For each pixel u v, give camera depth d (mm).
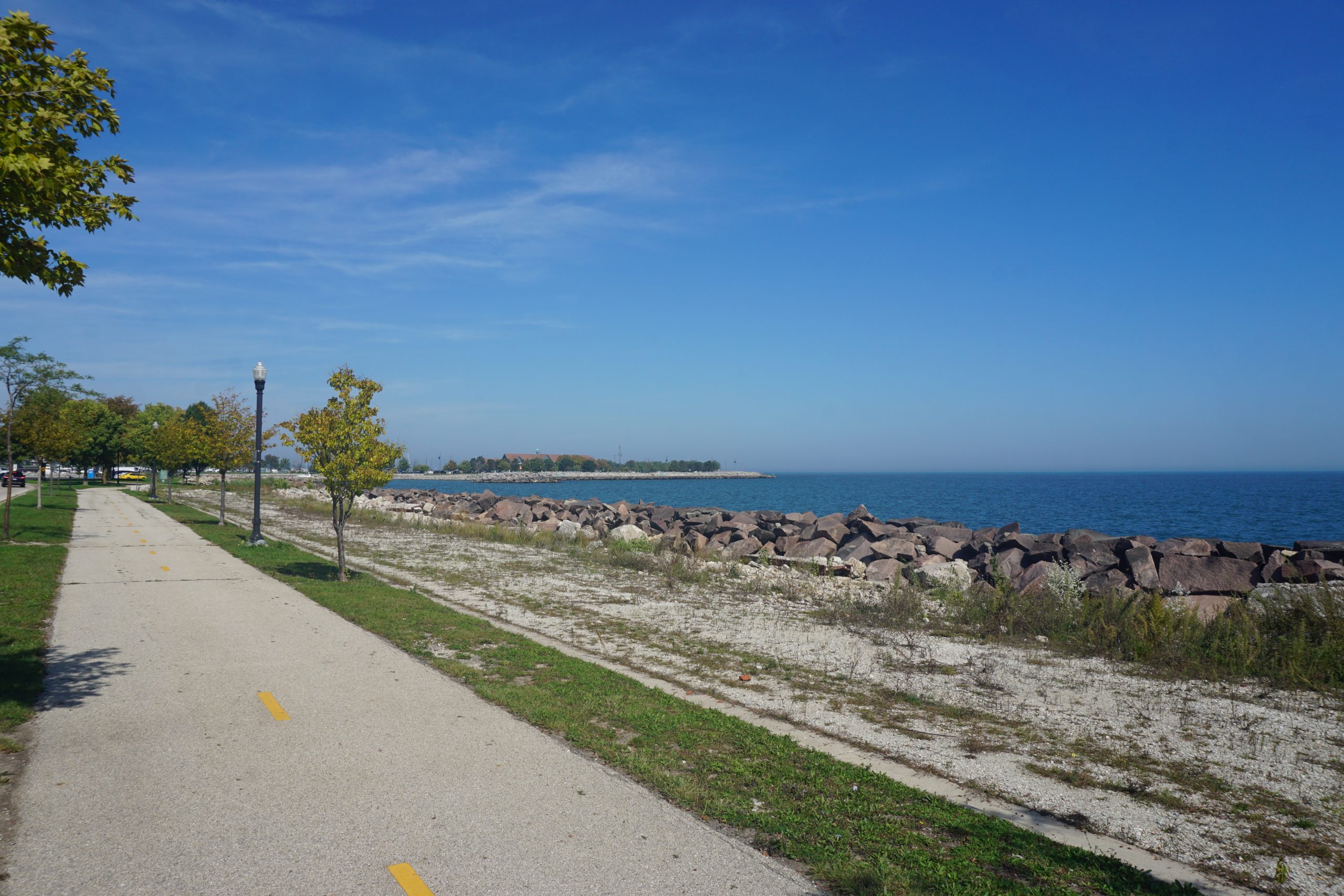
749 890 4008
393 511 38688
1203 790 5621
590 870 4141
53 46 5992
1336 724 7305
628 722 6688
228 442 26016
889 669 9086
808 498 106188
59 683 7383
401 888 3895
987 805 5262
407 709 6867
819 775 5598
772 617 12422
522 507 42281
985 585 15281
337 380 14703
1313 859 4598
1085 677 8898
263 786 5109
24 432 21609
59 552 17594
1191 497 94438
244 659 8500
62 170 5723
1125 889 4121
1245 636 9875
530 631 10844
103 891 3783
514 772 5488
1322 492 109750
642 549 23672
